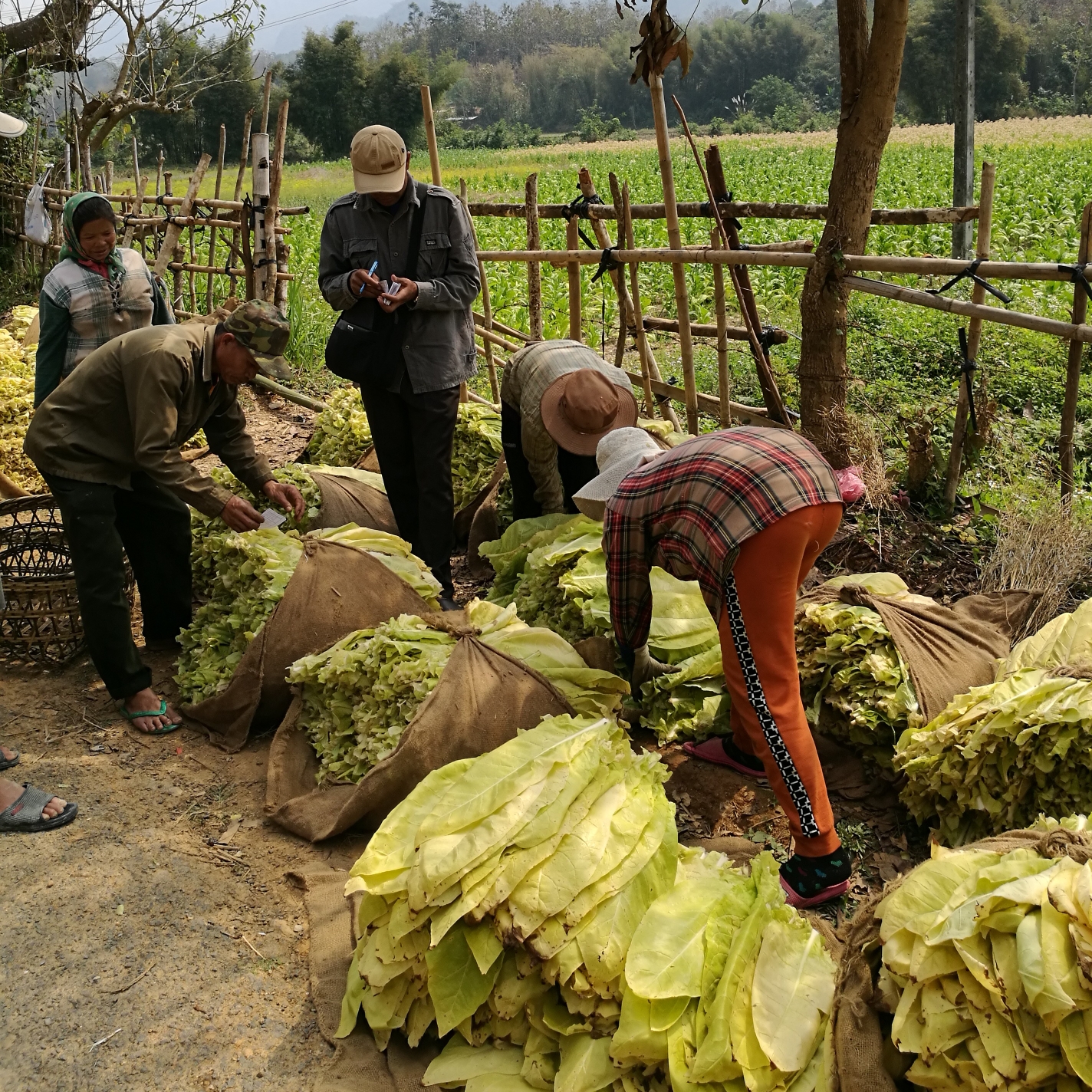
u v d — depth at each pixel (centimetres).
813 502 299
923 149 3406
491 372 756
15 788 367
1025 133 4291
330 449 704
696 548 307
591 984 248
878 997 222
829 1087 219
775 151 4062
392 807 351
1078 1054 189
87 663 486
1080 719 301
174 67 1642
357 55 6744
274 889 338
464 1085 257
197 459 693
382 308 476
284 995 296
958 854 228
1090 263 477
